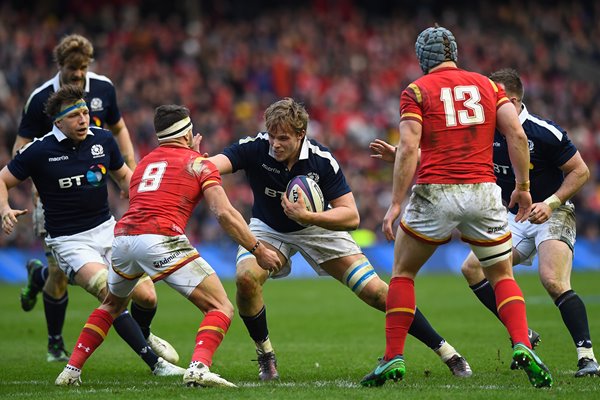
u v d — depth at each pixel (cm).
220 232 8281
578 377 2722
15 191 7756
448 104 2470
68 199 2967
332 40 12406
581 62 14088
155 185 2561
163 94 9788
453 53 2562
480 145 2469
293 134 2641
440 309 5359
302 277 8281
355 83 11588
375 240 8944
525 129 2906
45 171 2944
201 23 12250
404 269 2522
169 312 5391
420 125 2456
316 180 2741
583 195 9688
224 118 10050
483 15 14600
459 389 2464
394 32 13138
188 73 10600
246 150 2770
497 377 2792
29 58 9681
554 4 14975
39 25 11225
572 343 3728
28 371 3122
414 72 12294
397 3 14425
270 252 2544
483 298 3023
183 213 2559
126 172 3125
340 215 2642
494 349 3597
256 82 11006
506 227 2483
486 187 2450
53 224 2986
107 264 3016
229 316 2531
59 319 3441
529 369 2364
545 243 2897
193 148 2727
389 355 2489
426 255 2500
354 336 4212
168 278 2520
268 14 13312
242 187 8756
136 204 2559
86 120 2941
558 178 2966
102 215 3036
